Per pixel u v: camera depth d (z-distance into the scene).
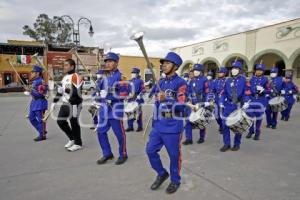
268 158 4.65
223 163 4.37
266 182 3.58
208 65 23.70
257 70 6.81
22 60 30.59
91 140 5.96
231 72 5.34
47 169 4.07
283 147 5.42
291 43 16.02
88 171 3.98
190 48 24.55
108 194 3.22
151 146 3.31
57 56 30.97
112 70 4.33
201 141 5.84
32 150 5.11
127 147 5.37
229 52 20.44
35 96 5.80
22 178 3.71
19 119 8.95
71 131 5.21
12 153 4.90
